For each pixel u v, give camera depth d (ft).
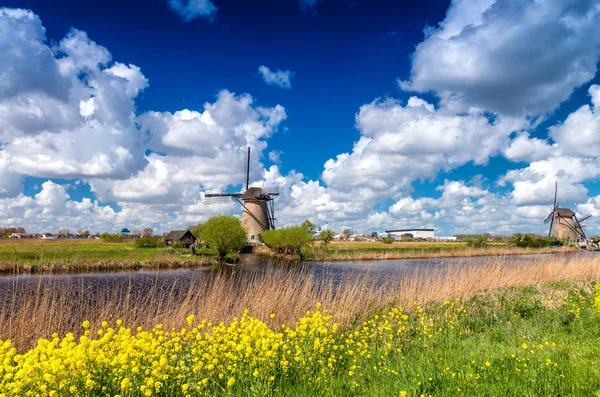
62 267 93.35
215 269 104.06
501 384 16.56
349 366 20.77
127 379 14.39
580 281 56.59
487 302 41.29
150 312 35.63
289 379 18.67
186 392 15.64
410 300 39.83
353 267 111.65
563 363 19.13
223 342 19.44
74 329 32.89
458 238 383.24
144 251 144.15
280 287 38.96
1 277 75.05
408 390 16.51
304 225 170.91
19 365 14.76
